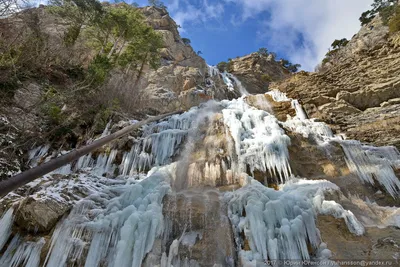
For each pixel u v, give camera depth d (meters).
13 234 3.99
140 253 3.77
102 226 4.04
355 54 12.34
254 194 4.75
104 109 9.88
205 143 7.93
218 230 4.32
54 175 5.96
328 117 9.98
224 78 29.36
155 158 7.73
